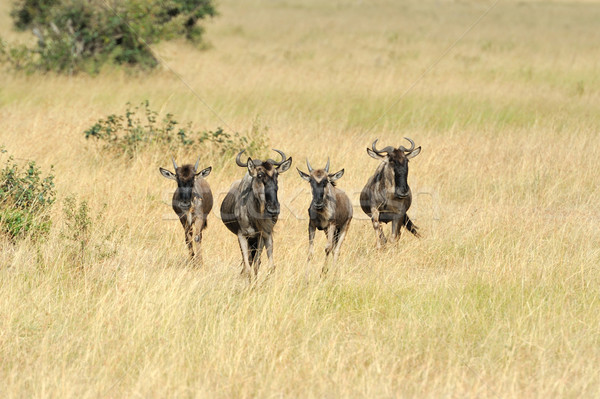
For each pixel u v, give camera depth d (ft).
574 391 79.56
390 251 123.24
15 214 119.85
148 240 129.18
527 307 99.71
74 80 270.05
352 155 173.37
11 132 179.01
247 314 97.81
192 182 120.57
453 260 121.70
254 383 81.30
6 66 287.28
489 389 79.97
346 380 81.05
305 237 130.62
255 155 172.04
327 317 97.66
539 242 120.78
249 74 292.81
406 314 99.30
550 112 231.50
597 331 94.63
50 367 82.23
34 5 304.30
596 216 145.48
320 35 471.62
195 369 83.97
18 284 100.78
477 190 158.92
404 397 78.54
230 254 127.24
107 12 289.53
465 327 95.86
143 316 92.22
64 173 153.48
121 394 78.23
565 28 540.52
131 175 155.63
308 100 246.47
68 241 116.88
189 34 383.45
